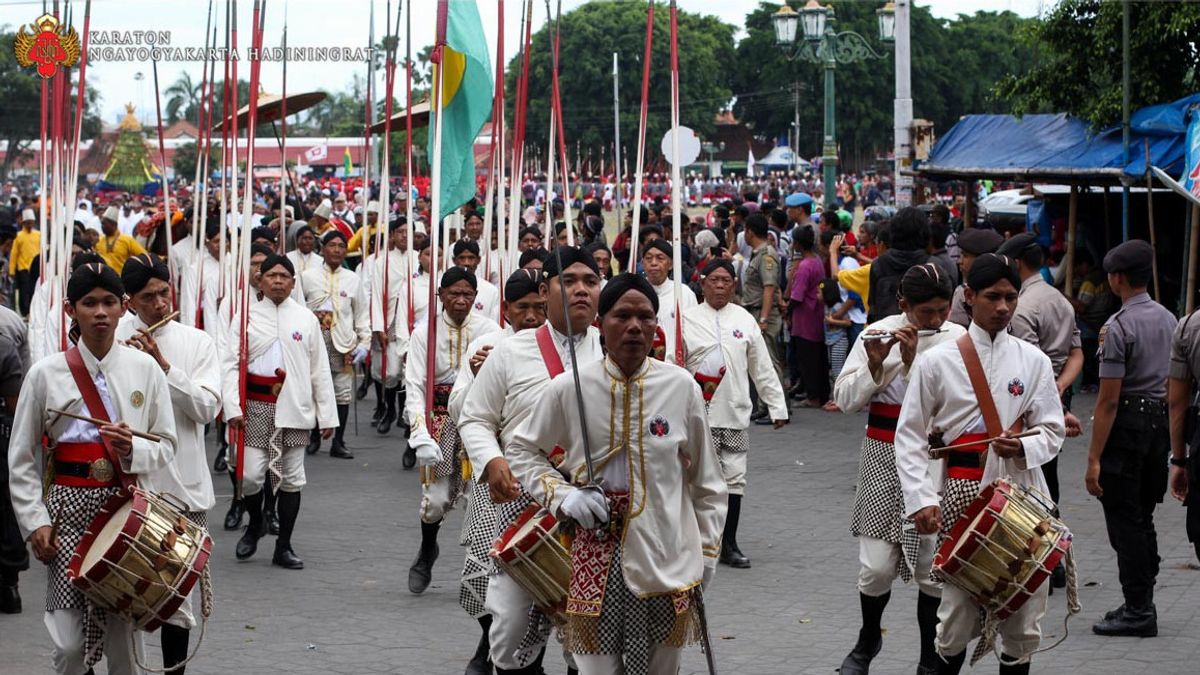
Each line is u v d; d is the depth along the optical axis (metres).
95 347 5.93
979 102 78.69
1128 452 7.48
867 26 76.31
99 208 30.42
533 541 5.50
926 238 9.70
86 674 5.84
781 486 12.22
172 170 58.56
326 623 8.16
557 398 5.25
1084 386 16.47
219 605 8.57
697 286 17.20
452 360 8.99
